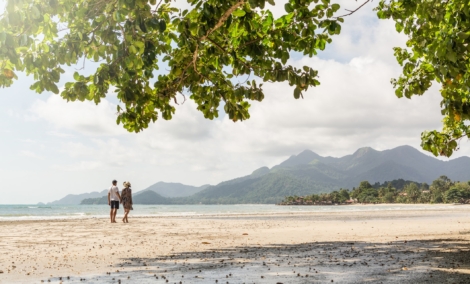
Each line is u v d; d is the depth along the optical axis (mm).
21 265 7504
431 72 8250
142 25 5746
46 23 6191
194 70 8234
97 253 9219
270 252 9125
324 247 9992
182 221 24031
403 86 8594
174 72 8258
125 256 8672
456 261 7254
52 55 6383
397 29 7871
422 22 7062
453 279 5547
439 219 25859
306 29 6496
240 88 7328
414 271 6254
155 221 23812
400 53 9414
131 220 25109
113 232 15461
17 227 18391
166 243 11336
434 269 6414
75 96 6898
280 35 6566
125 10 5539
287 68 6914
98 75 6441
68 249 10016
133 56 6180
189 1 5859
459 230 14859
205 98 8672
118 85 6965
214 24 5922
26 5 5625
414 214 37281
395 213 40750
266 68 6969
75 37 6379
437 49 5762
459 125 10156
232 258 8195
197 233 14852
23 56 6273
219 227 18375
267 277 5980
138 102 8312
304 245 10523
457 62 5902
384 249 9320
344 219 26859
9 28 5840
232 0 5781
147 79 8469
